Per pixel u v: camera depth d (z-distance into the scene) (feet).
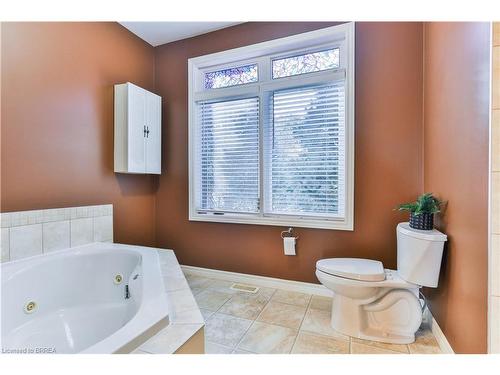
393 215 6.65
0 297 4.83
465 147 4.18
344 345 5.10
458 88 4.46
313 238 7.50
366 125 6.86
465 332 4.11
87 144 7.20
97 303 6.30
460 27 4.40
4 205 5.49
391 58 6.65
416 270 5.06
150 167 8.60
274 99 8.02
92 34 7.34
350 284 5.35
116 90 7.94
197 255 9.08
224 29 8.42
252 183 8.39
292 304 6.85
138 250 6.68
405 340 5.16
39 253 6.04
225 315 6.27
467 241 4.07
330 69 7.22
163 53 9.39
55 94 6.41
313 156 7.60
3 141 5.47
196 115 9.09
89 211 7.24
